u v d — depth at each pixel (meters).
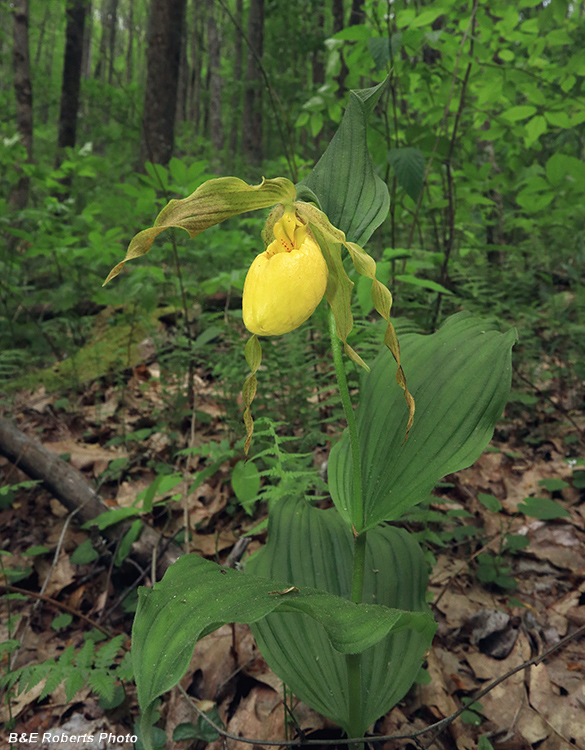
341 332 1.66
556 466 3.92
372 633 1.29
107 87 18.56
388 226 6.10
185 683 2.49
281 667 2.00
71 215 5.81
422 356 1.98
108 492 3.88
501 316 4.96
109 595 3.08
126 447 4.36
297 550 2.27
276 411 4.01
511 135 5.10
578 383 4.82
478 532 3.15
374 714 1.92
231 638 2.67
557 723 2.23
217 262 6.44
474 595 2.90
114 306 6.25
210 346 4.62
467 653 2.58
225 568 1.51
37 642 2.84
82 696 2.50
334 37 4.21
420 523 3.28
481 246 5.43
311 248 1.61
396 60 4.23
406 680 2.00
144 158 8.12
